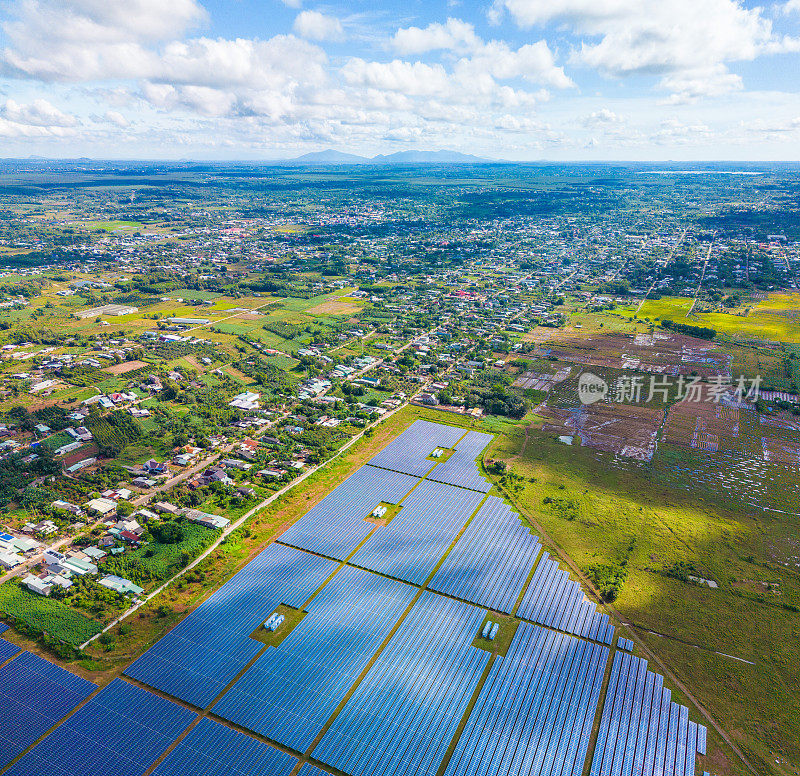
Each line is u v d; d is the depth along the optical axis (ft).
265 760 303.48
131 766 299.79
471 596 424.46
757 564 465.06
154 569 450.30
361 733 319.06
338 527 505.66
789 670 368.89
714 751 315.99
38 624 394.93
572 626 397.19
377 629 392.06
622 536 499.51
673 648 384.27
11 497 541.75
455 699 340.80
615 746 314.76
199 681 351.67
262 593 426.51
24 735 316.81
